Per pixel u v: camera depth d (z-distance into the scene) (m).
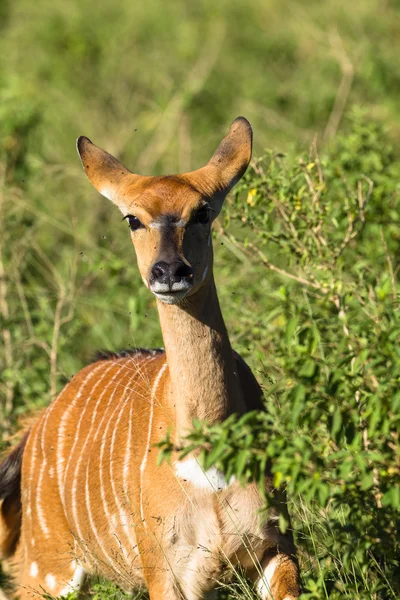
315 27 27.31
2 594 12.84
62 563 12.76
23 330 16.92
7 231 17.25
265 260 13.01
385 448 9.64
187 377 10.70
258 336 13.72
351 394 9.55
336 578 10.95
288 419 9.40
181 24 30.38
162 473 10.82
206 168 11.47
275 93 24.91
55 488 12.66
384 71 23.30
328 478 9.50
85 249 19.20
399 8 26.88
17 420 14.75
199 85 25.42
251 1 30.77
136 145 24.27
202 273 10.73
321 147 19.66
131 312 14.94
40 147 22.19
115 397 12.25
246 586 10.74
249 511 10.68
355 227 13.42
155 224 10.74
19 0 32.22
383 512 9.68
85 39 28.89
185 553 10.91
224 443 8.95
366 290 12.53
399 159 18.34
